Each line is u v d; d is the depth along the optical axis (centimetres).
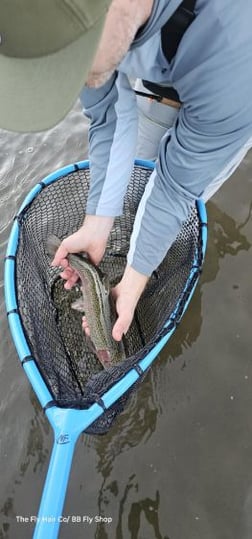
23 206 124
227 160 103
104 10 58
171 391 140
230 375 142
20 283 117
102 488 127
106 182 117
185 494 126
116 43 68
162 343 108
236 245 164
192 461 130
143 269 115
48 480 90
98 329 123
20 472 129
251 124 94
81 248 125
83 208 140
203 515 123
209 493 126
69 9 56
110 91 108
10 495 126
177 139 100
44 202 131
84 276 124
